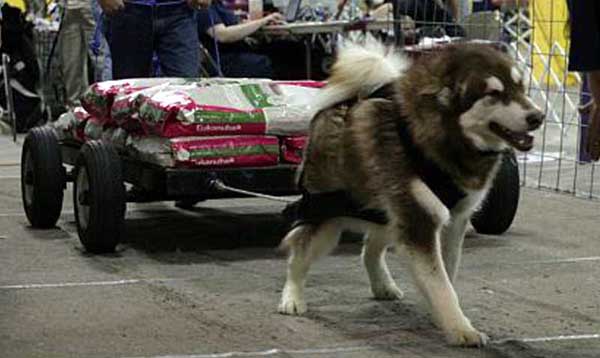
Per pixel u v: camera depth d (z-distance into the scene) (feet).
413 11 30.09
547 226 23.68
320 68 34.53
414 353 13.71
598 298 16.98
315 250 15.64
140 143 20.04
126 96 20.77
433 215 13.80
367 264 16.63
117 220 19.72
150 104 19.47
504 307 16.35
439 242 14.29
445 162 13.79
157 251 20.67
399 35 29.91
